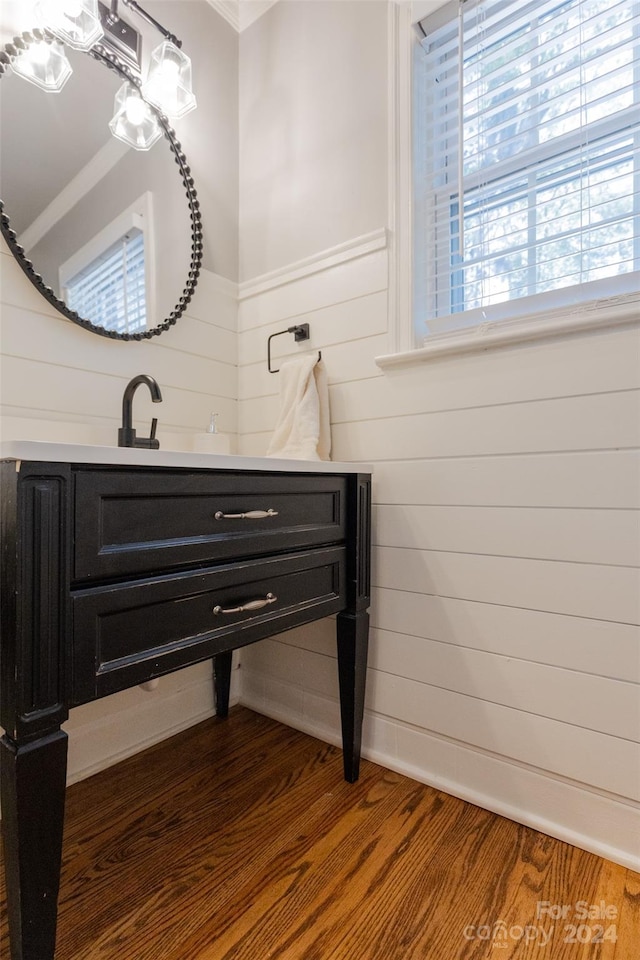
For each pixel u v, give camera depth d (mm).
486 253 1266
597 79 1042
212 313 1568
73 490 671
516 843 1000
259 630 951
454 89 1322
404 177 1284
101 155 1274
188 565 830
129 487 737
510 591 1097
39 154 1151
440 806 1117
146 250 1372
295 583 1038
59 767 660
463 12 1218
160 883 897
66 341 1203
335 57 1428
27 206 1128
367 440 1334
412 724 1236
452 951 770
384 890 882
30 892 639
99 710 1268
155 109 1388
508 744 1092
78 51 1221
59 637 657
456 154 1313
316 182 1465
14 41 1102
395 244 1296
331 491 1134
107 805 1118
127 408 1032
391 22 1313
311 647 1451
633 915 828
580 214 1090
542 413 1060
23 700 627
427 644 1218
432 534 1215
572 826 1006
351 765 1200
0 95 1089
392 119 1310
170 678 1437
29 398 1134
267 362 1574
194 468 826
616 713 967
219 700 1544
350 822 1061
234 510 903
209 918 827
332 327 1414
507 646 1100
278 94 1568
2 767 650
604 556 985
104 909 842
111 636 718
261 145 1612
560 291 1105
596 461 996
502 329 1188
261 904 854
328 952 770
